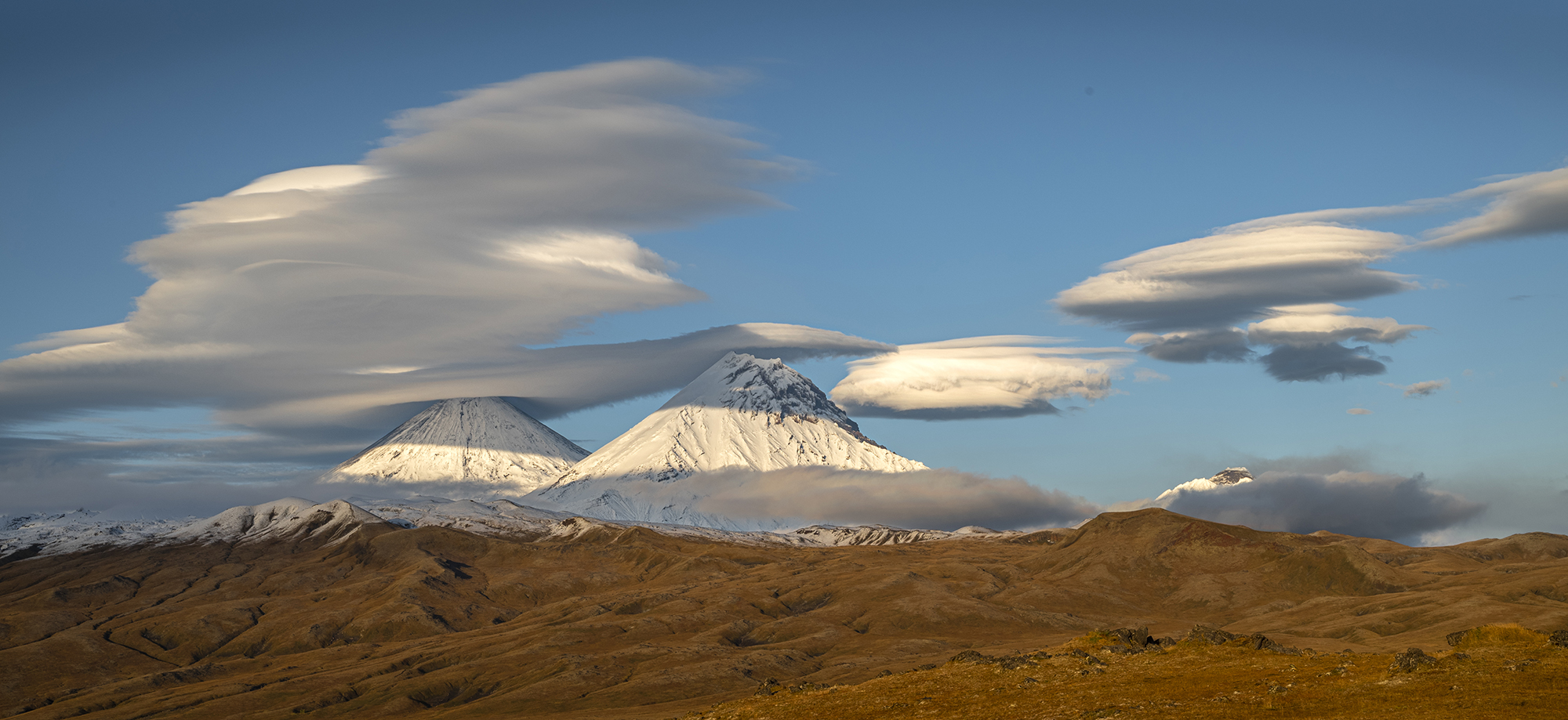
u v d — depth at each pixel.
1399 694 60.22
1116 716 64.06
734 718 82.31
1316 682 65.75
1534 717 53.06
